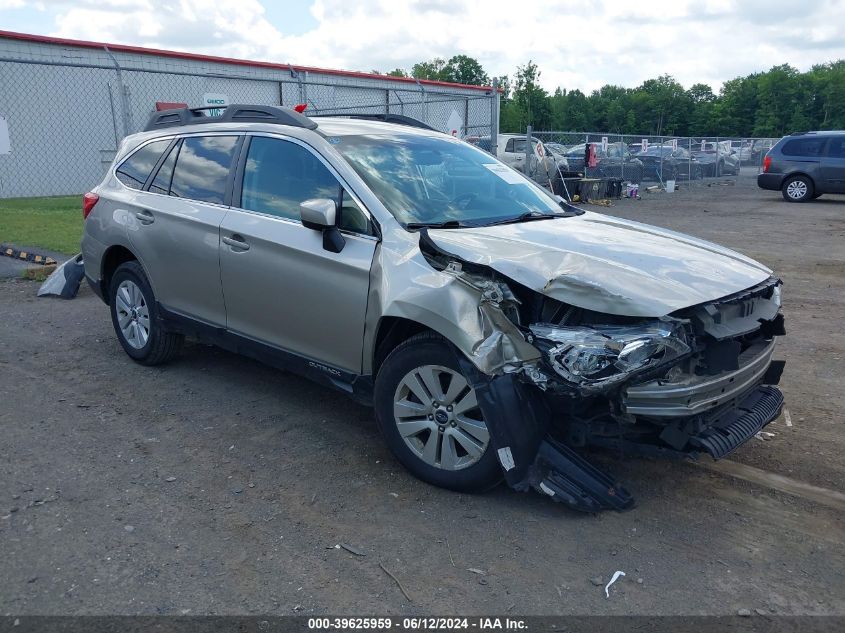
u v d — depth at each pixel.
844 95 88.56
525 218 4.55
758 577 3.20
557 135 22.66
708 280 3.66
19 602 2.93
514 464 3.45
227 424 4.71
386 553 3.32
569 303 3.36
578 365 3.29
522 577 3.16
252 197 4.74
